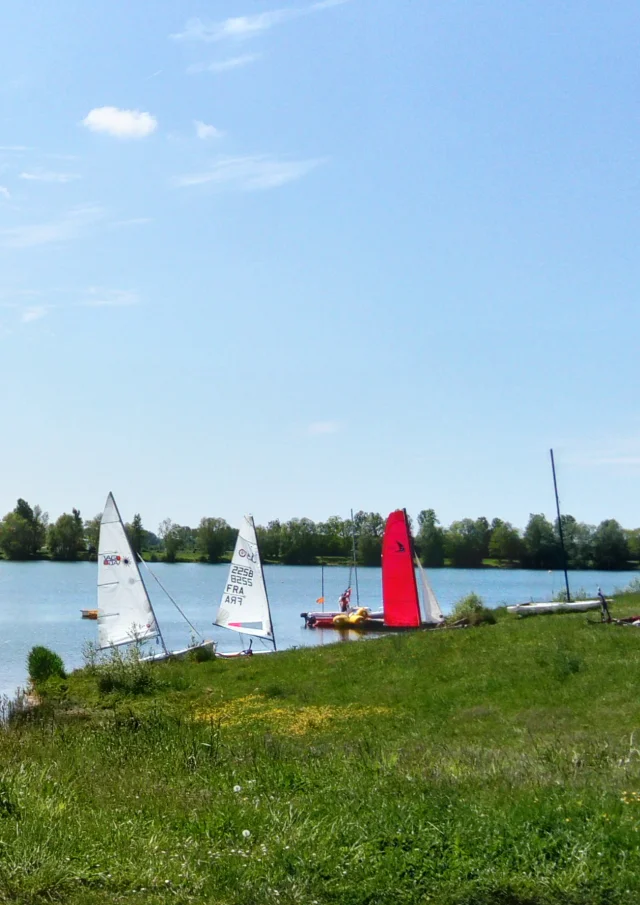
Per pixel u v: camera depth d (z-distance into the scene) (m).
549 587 114.88
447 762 13.48
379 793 10.84
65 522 165.75
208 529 171.62
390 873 8.23
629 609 38.09
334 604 93.00
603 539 143.50
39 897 7.53
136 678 30.31
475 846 8.78
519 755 14.37
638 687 23.06
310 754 14.18
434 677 26.92
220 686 29.58
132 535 158.00
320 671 29.98
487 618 38.84
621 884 7.91
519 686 24.62
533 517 142.75
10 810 9.67
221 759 13.50
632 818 9.46
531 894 7.85
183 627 66.75
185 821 9.84
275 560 161.25
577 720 20.36
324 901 7.77
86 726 18.00
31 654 36.69
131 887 7.87
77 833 9.02
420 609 51.91
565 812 9.59
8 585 110.19
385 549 50.41
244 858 8.52
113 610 44.94
